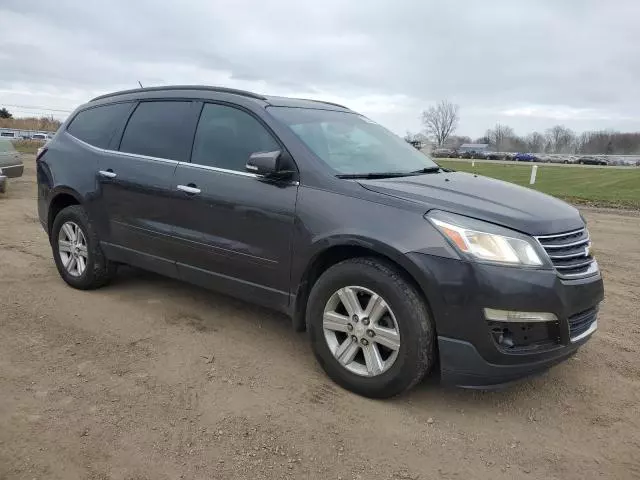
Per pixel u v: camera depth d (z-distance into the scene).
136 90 5.16
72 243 5.34
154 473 2.69
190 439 2.97
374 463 2.84
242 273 4.02
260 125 4.05
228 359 3.94
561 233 3.27
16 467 2.69
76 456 2.79
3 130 53.22
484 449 3.00
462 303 3.05
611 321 5.09
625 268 7.21
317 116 4.36
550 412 3.41
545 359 3.15
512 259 3.05
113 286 5.50
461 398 3.52
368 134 4.58
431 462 2.87
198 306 4.98
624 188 20.42
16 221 9.24
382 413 3.29
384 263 3.32
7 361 3.79
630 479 2.80
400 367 3.23
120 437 2.96
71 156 5.32
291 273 3.71
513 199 3.54
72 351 3.99
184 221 4.30
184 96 4.64
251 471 2.74
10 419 3.09
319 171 3.66
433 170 4.42
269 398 3.41
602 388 3.74
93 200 5.03
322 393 3.49
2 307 4.82
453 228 3.11
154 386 3.51
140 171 4.63
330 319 3.54
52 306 4.89
